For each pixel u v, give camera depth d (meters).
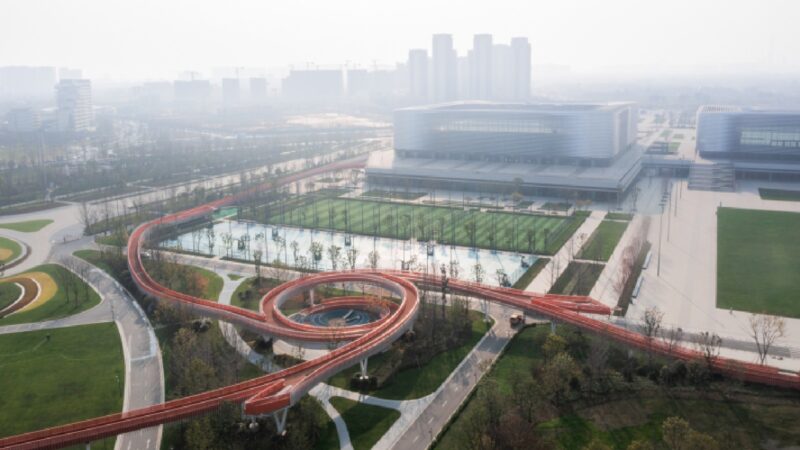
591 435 148.75
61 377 186.75
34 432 146.88
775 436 144.38
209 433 148.12
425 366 190.25
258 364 192.88
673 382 172.25
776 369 171.75
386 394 175.38
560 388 164.25
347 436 156.25
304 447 148.62
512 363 188.25
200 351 186.75
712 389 167.88
